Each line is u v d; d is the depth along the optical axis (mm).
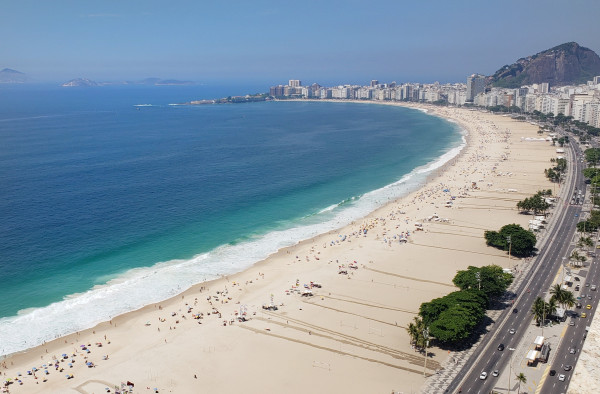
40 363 150625
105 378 142750
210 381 141000
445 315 159500
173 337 165000
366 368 146375
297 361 150500
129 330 169750
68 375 144000
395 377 141500
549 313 167000
